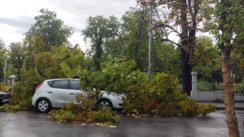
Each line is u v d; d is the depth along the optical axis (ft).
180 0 87.76
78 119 52.47
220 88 145.89
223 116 68.33
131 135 42.42
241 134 46.85
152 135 42.98
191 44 88.02
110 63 58.85
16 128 45.06
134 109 63.98
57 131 43.65
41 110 63.26
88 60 71.15
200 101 114.52
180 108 65.82
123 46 183.83
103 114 53.42
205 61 87.04
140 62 161.79
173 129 48.60
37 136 39.81
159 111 63.77
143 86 64.80
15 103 67.05
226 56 20.33
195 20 84.43
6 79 141.49
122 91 61.62
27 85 67.00
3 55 119.24
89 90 56.44
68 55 69.82
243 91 120.78
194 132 46.50
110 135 41.83
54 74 69.87
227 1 20.63
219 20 20.62
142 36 158.40
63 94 62.80
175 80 66.59
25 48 84.79
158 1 90.17
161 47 159.33
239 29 20.29
